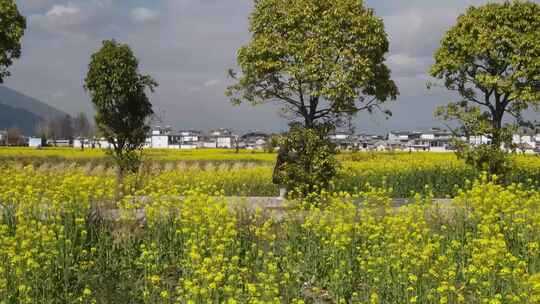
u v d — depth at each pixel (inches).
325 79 649.6
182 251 442.3
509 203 534.6
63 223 474.9
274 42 668.7
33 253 381.7
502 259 377.7
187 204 486.6
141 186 787.4
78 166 1157.7
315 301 376.8
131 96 741.9
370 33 659.4
